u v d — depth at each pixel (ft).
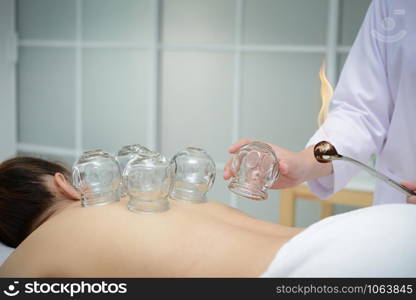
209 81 7.46
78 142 8.34
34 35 8.55
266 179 2.66
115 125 8.04
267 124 7.20
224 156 7.48
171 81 7.66
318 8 6.78
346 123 3.57
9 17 8.59
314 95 6.91
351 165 3.49
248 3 7.14
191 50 7.50
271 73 7.11
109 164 2.76
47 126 8.60
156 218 2.50
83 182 2.70
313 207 7.03
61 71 8.39
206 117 7.51
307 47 6.87
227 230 2.43
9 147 8.85
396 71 3.53
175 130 7.71
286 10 6.95
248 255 2.30
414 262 2.03
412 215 2.18
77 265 2.45
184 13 7.50
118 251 2.42
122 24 7.84
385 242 2.07
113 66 7.97
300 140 7.06
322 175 3.38
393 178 3.74
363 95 3.64
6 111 8.80
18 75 8.76
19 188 3.26
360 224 2.17
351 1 6.62
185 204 2.79
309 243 2.19
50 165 3.44
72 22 8.21
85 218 2.58
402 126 3.54
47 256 2.51
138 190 2.54
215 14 7.34
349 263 2.06
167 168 2.60
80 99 8.26
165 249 2.38
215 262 2.31
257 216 7.35
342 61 6.75
